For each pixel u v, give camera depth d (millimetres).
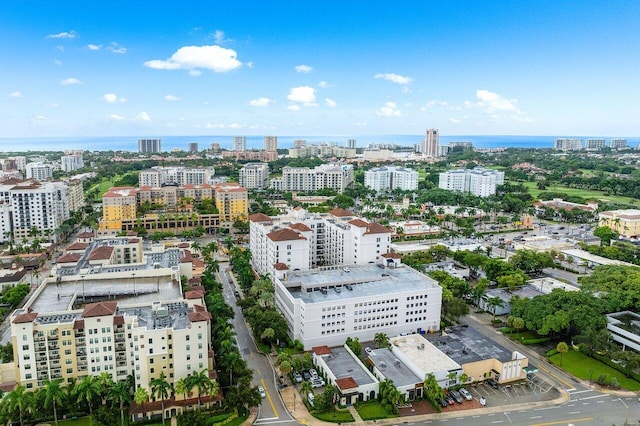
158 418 145750
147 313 163750
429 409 152875
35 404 135500
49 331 147750
